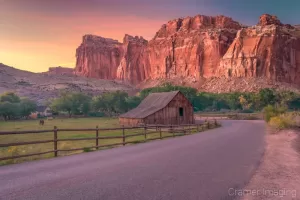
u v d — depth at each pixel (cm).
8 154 1453
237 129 3472
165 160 1124
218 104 12988
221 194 673
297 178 837
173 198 635
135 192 675
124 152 1395
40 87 18988
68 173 884
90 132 3956
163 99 4953
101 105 10181
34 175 857
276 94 12275
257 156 1248
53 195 650
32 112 10062
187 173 884
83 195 650
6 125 5825
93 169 946
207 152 1367
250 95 12644
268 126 3772
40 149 1903
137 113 4950
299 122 3141
